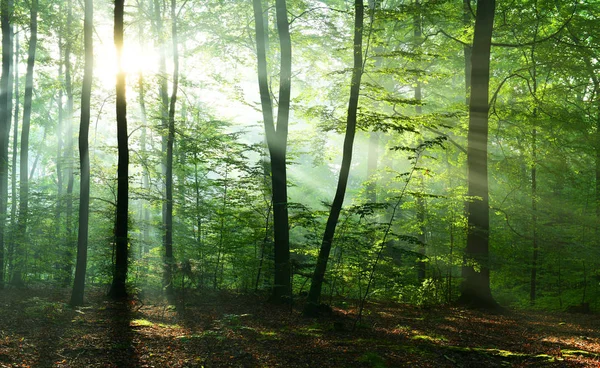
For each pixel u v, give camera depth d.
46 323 10.70
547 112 18.84
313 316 13.02
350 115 12.84
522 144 19.67
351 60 19.38
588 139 18.84
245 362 8.54
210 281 18.52
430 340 10.56
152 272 17.45
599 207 20.72
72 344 9.11
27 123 21.98
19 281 17.17
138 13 21.34
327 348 9.48
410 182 20.16
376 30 13.12
